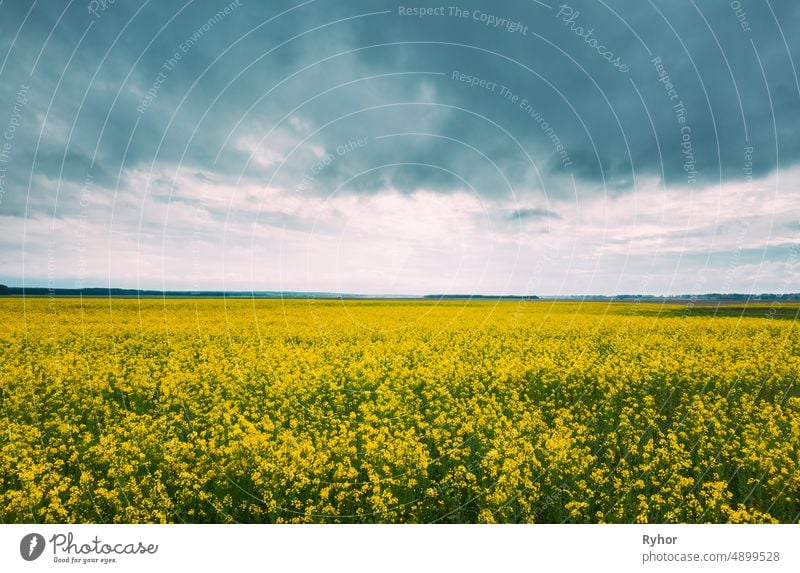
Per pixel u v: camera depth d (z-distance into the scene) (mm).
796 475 6672
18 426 8156
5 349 14117
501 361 12805
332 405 10188
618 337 17281
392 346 15578
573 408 9922
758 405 10156
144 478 6562
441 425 8719
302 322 22656
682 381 11414
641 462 7414
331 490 6703
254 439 7395
